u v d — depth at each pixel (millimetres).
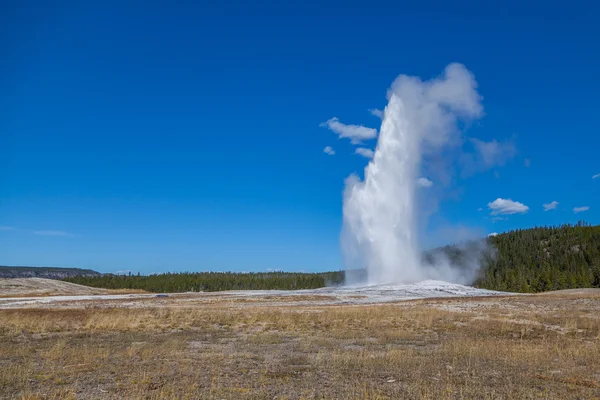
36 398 9594
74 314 26297
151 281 119000
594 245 119938
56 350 15320
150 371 12414
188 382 11172
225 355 15164
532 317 26234
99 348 16109
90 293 66125
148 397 9852
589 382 11727
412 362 13977
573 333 21125
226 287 116562
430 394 10086
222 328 22688
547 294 47188
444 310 29766
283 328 22734
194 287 115000
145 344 17250
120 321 23328
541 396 10312
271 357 14953
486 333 21328
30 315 25516
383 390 10555
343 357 14562
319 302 39469
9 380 11164
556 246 128375
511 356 15117
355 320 25219
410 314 27109
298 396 10023
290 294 51438
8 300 45219
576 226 142875
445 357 14922
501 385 11273
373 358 14531
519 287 95688
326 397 9914
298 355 15320
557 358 15047
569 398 10211
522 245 128000
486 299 39031
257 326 23344
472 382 11539
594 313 27922
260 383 11172
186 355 15109
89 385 10852
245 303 38500
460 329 22469
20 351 15508
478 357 14938
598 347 17031
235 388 10578
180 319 24969
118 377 11664
